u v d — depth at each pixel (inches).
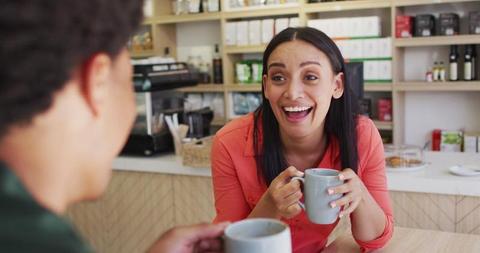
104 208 120.4
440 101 174.9
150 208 114.8
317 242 60.2
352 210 46.8
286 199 47.3
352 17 172.9
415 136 179.2
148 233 115.9
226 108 189.8
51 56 16.3
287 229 28.6
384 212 56.9
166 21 193.5
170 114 124.0
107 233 121.0
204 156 104.7
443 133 168.2
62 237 15.7
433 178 89.7
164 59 127.2
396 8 161.0
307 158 60.3
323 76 53.0
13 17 15.6
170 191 111.9
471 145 161.5
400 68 170.4
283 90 53.3
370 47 163.9
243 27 181.9
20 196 15.7
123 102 20.3
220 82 193.8
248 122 61.9
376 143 60.2
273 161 59.1
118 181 118.0
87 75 18.0
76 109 17.9
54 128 17.5
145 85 114.4
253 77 186.7
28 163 17.3
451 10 167.6
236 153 60.1
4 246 14.7
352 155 57.8
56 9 16.2
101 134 19.4
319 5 167.9
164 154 120.2
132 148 117.7
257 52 185.9
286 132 55.8
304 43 52.5
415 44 157.6
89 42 17.3
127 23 19.0
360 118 61.5
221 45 197.0
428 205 90.4
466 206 87.7
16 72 15.9
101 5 17.4
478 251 51.6
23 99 16.2
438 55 171.5
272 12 174.9
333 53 53.9
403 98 177.6
